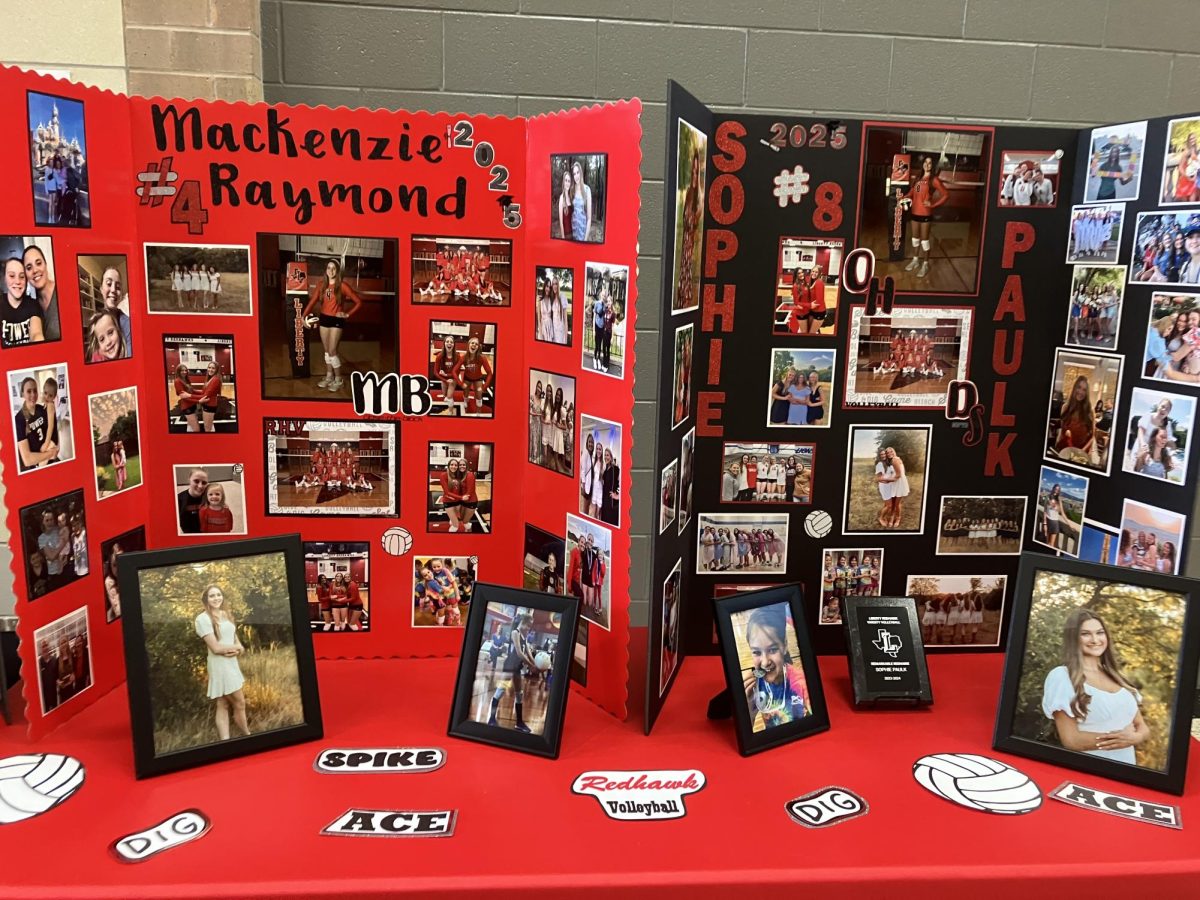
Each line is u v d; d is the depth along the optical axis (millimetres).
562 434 1409
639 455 2295
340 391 1474
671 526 1352
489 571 1562
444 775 1212
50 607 1267
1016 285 1534
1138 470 1396
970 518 1604
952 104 2225
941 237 1504
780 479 1550
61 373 1253
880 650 1459
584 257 1308
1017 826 1124
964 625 1639
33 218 1183
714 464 1532
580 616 1421
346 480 1504
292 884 980
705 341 1483
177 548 1238
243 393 1455
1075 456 1521
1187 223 1301
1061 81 2238
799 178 1454
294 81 2047
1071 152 1505
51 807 1114
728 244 1458
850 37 2160
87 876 987
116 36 1873
